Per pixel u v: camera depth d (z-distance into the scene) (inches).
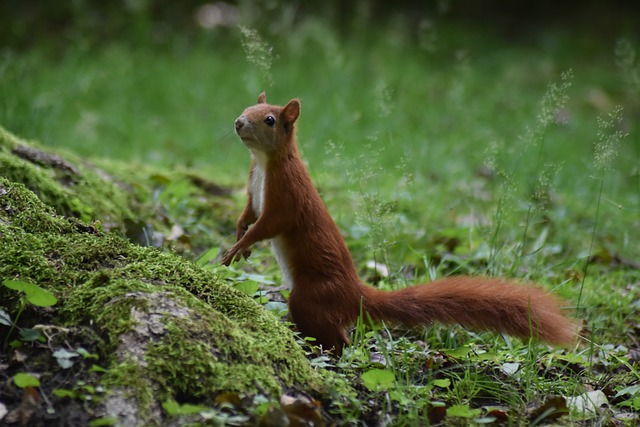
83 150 572.7
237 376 219.5
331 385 231.1
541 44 1011.3
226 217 425.1
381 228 341.7
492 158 390.9
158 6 981.8
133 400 205.3
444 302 282.5
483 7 1098.1
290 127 291.6
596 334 328.8
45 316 227.5
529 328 276.1
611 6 1109.7
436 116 689.0
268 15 901.8
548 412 237.9
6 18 896.3
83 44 767.7
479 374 269.1
